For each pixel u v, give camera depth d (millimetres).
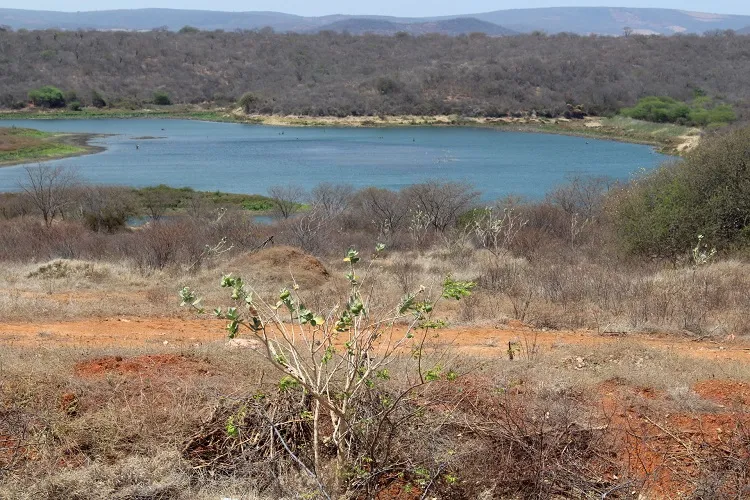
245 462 5070
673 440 5465
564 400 5902
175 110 140750
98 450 5207
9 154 67562
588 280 12711
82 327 9797
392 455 5023
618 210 18766
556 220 26688
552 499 4949
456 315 10773
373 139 94562
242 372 6230
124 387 5879
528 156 73375
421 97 130125
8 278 13891
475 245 22156
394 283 13469
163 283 14039
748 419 5711
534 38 196875
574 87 131250
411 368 6223
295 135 100500
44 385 5824
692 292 11594
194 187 52000
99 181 54062
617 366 7305
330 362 6016
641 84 134375
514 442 5227
